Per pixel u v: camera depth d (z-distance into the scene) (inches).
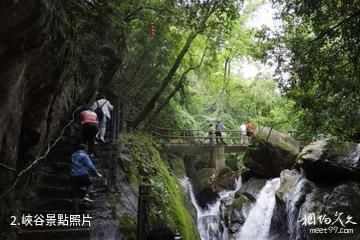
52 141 312.3
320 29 289.3
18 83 186.2
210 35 541.6
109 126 447.2
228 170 712.4
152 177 434.9
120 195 352.5
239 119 992.9
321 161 452.4
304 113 315.3
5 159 202.1
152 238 258.5
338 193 423.5
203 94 976.9
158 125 711.1
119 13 375.6
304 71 288.4
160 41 518.0
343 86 279.7
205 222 614.9
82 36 307.0
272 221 525.3
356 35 261.9
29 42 182.5
